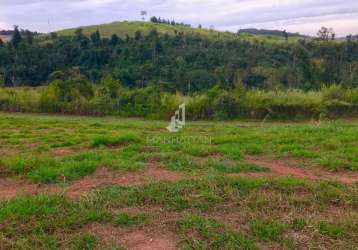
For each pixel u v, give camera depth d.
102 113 21.91
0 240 3.67
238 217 4.25
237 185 5.05
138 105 21.64
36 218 4.09
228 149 7.30
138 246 3.68
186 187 4.95
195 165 6.14
